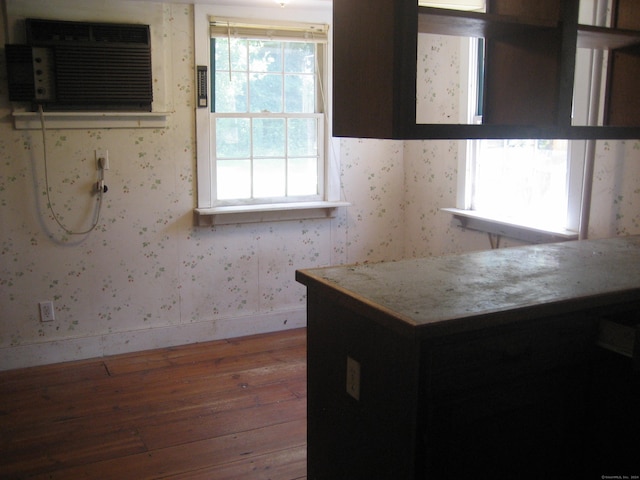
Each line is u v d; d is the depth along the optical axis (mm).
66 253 3514
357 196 4285
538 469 1686
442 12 1739
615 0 2344
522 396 1608
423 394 1438
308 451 1983
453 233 3980
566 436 1716
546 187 3271
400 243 4508
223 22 3670
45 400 3059
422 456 1464
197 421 2838
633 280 1826
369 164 4289
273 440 2668
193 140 3717
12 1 3213
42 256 3465
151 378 3332
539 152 3299
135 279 3699
